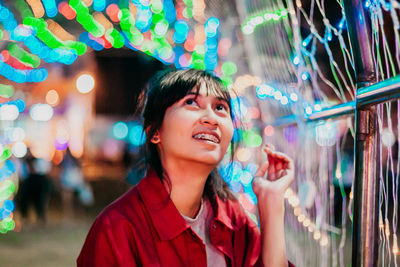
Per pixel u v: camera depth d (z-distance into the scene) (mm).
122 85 12227
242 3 2367
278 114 2137
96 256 1009
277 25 1655
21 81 9211
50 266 5203
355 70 890
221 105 1126
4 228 7227
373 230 860
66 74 14023
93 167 19422
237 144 1394
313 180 1483
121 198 1129
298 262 1720
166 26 5066
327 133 1355
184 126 1057
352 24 872
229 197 1300
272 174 1332
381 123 919
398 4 813
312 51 1237
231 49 3406
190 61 4840
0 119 9164
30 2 5473
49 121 16953
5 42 7141
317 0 1114
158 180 1115
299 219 1635
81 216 8789
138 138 1285
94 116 17703
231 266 1180
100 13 5570
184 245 1077
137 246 1028
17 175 8391
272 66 1863
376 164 869
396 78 718
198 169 1090
